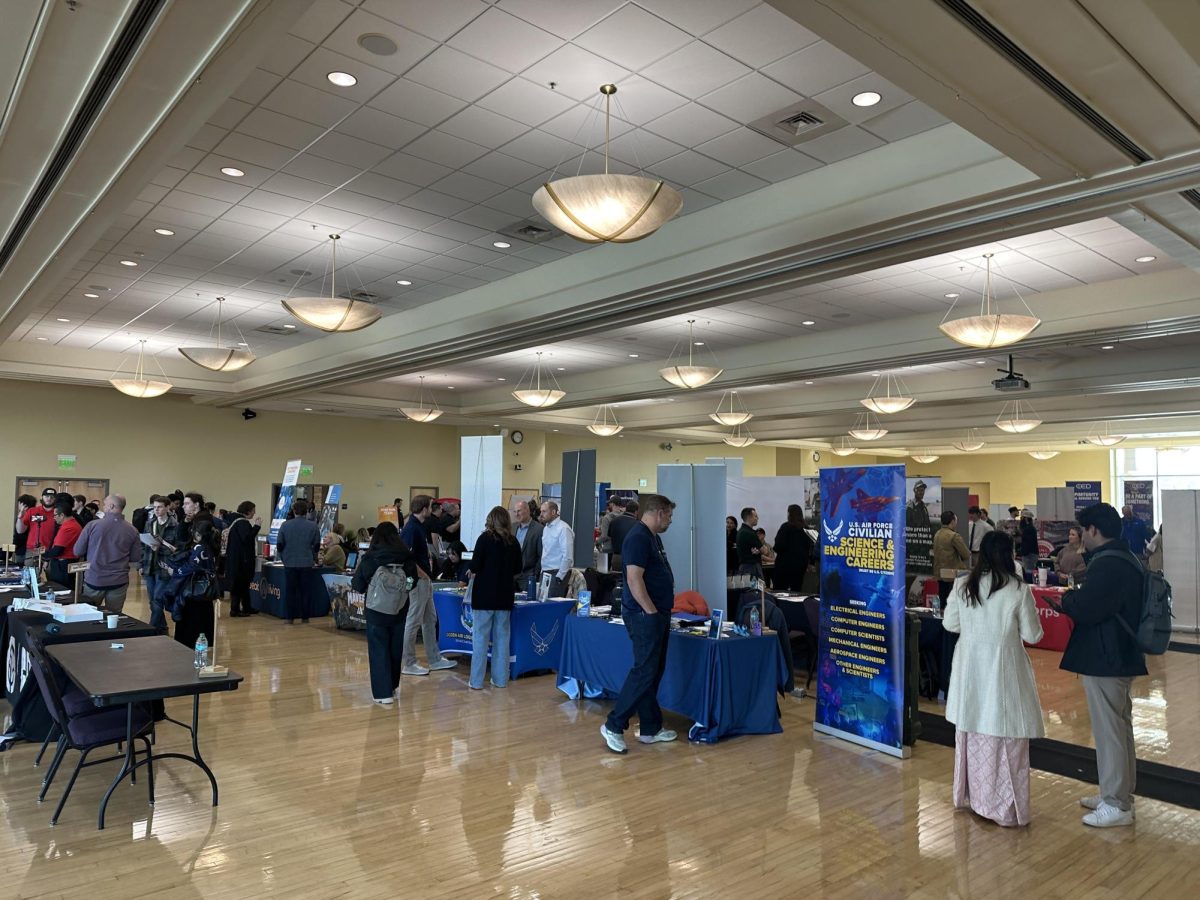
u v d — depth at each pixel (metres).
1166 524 11.16
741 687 5.07
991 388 13.20
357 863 3.21
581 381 15.45
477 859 3.26
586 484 9.38
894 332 10.38
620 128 5.16
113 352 13.22
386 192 6.29
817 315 10.12
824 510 5.31
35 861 3.16
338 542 10.30
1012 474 28.95
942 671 6.19
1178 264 7.65
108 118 4.10
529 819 3.68
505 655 6.30
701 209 6.60
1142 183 4.71
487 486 8.67
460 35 4.12
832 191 5.70
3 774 4.12
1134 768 3.76
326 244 7.61
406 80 4.58
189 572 6.21
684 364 13.32
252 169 5.86
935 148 5.15
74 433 14.46
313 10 3.92
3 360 12.22
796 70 4.44
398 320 10.55
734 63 4.37
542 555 7.56
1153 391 13.40
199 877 3.06
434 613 6.97
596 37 4.13
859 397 15.30
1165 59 3.38
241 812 3.72
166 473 15.47
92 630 4.48
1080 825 3.71
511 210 6.67
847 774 4.38
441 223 7.00
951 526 7.71
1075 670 3.83
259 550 12.28
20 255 6.36
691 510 6.38
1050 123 3.94
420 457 19.31
